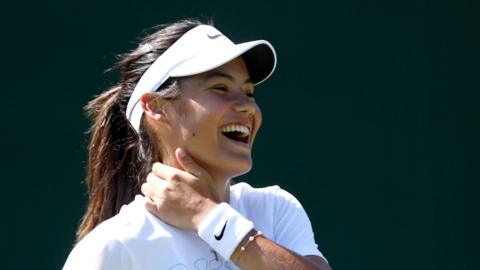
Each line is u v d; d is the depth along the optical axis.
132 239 9.56
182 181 9.84
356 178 24.69
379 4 25.03
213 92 9.85
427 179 25.02
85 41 23.83
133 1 23.88
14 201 23.50
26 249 23.41
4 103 23.69
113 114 11.00
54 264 23.36
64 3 23.89
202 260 9.76
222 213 9.67
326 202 24.52
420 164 25.03
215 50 9.87
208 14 24.16
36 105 23.75
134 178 10.98
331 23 24.84
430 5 25.31
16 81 23.75
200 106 9.79
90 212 11.19
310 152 24.50
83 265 9.38
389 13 25.11
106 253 9.42
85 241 9.60
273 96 24.48
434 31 25.31
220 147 9.85
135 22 23.88
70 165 23.62
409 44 25.20
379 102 24.92
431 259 24.88
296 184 24.39
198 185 9.84
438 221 25.08
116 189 11.03
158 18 23.89
